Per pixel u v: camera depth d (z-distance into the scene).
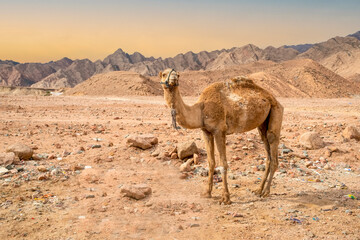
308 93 101.12
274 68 123.75
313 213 5.90
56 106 28.22
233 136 11.48
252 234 5.04
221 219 5.64
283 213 5.89
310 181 7.90
